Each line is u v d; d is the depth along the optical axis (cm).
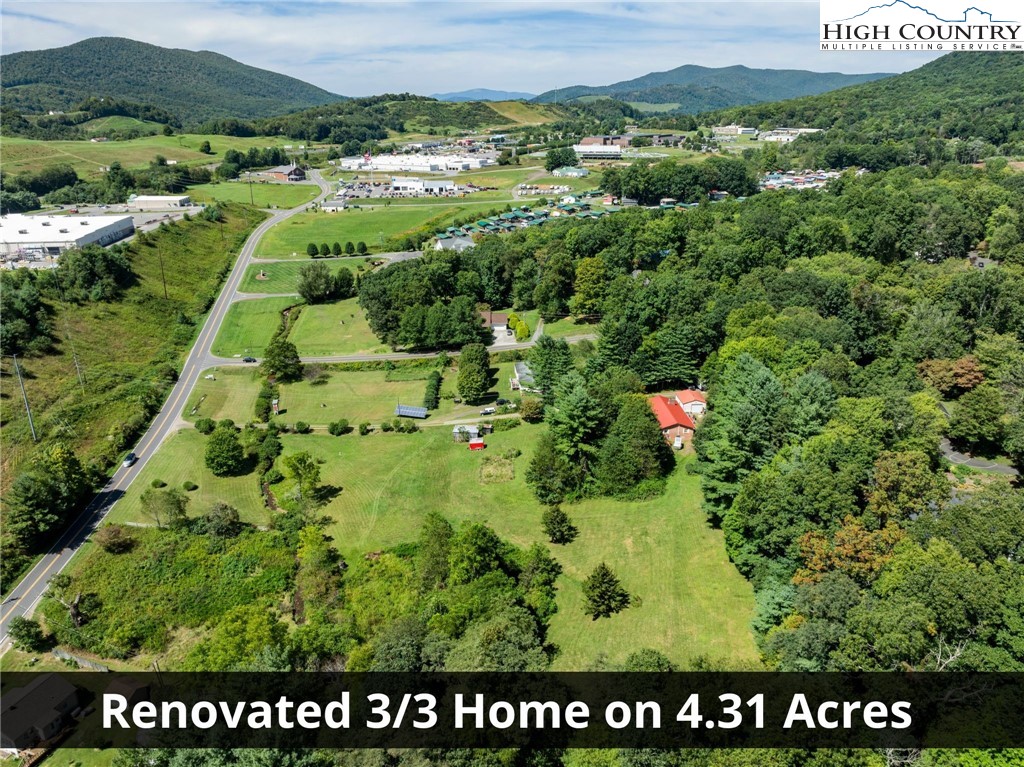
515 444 11638
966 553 6144
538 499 10019
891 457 7538
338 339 16600
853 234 17500
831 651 5678
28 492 9300
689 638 7231
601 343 13162
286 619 8188
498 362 14988
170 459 11606
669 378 12562
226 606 8419
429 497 10288
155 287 18525
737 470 8631
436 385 13850
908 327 12119
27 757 6525
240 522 9894
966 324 12331
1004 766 4669
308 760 5656
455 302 15625
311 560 8831
